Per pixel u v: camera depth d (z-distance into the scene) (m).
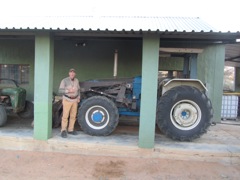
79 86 6.52
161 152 5.57
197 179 4.74
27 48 8.91
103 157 5.62
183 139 6.01
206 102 5.98
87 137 6.20
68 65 8.79
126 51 8.57
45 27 5.38
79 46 8.70
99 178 4.71
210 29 5.40
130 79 6.88
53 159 5.50
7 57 9.02
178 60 8.51
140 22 7.07
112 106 6.29
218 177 4.83
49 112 5.95
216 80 8.48
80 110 6.34
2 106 7.00
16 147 5.99
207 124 6.00
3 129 6.78
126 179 4.69
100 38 7.83
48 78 5.82
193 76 7.20
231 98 9.41
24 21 6.84
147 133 5.57
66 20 7.41
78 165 5.23
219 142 6.11
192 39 7.23
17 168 5.05
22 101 7.80
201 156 5.51
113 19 7.90
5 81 9.14
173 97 5.93
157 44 5.44
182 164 5.34
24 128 6.93
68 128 6.48
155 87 5.49
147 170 5.05
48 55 5.79
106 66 8.66
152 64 5.46
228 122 8.88
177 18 8.66
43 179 4.63
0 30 5.58
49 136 5.98
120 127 7.46
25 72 9.08
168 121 5.97
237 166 5.35
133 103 6.72
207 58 8.43
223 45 8.34
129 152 5.64
